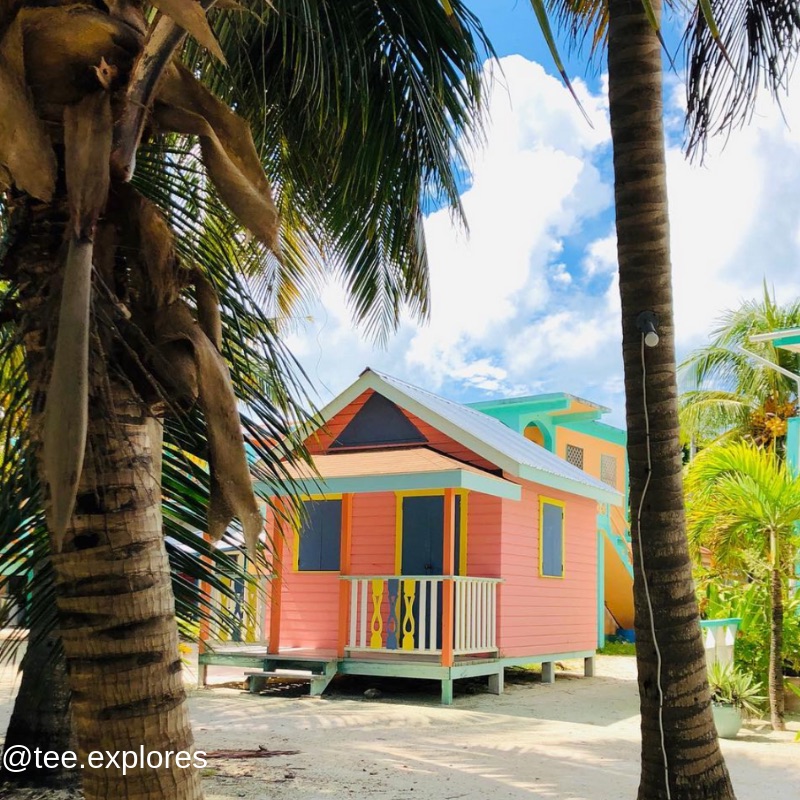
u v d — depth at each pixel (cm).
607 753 770
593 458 2195
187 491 461
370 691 1108
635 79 496
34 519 405
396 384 1311
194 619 488
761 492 929
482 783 639
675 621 448
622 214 493
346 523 1165
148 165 447
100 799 248
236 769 663
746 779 675
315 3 623
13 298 291
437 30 684
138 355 271
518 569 1258
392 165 715
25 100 259
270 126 747
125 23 273
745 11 661
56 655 506
